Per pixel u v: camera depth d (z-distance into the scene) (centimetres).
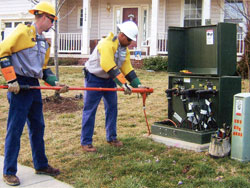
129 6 1672
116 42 431
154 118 618
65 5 1753
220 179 358
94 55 443
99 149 460
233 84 460
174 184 354
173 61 507
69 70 1271
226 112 455
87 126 453
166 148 454
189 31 504
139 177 372
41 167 394
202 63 484
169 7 1585
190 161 404
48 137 532
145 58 1349
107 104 468
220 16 1462
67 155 448
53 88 379
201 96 464
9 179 366
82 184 364
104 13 1717
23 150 482
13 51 349
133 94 816
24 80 362
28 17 1784
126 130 550
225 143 413
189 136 447
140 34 1666
